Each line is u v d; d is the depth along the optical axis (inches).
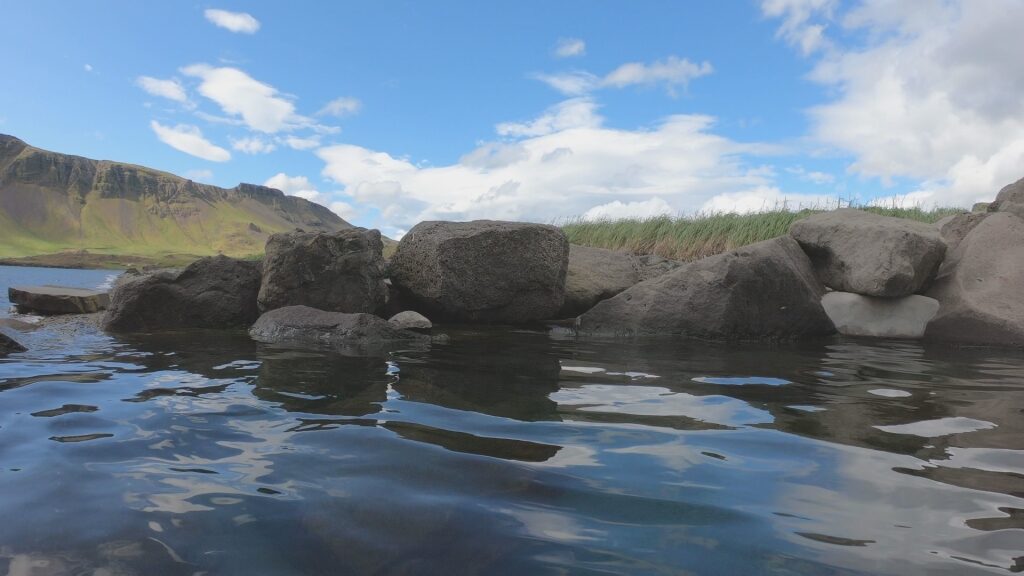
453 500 71.9
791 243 303.0
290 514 67.8
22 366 166.9
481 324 294.4
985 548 61.6
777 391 142.6
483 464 84.6
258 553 59.0
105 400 124.0
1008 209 315.3
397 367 165.9
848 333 280.1
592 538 62.6
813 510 70.8
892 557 59.4
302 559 57.7
